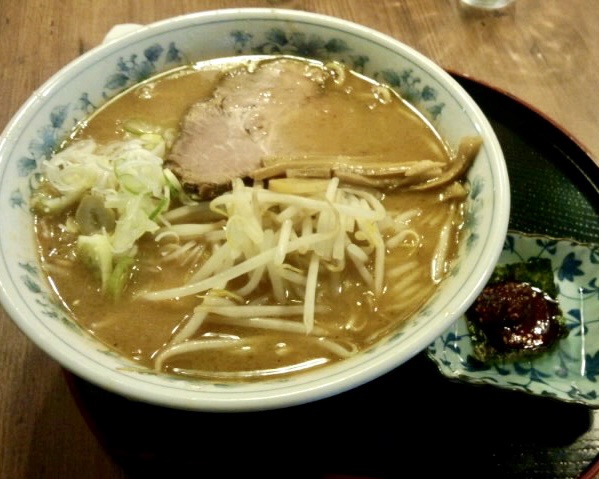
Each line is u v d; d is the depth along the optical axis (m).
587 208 0.41
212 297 0.33
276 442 0.32
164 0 0.54
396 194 0.38
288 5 0.54
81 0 0.54
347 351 0.32
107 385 0.28
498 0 0.55
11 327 0.37
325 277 0.35
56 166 0.36
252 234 0.34
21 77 0.48
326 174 0.37
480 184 0.35
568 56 0.51
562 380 0.35
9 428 0.34
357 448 0.32
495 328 0.37
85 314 0.33
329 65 0.43
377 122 0.41
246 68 0.43
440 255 0.35
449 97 0.38
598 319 0.37
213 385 0.29
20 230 0.34
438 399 0.34
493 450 0.32
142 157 0.37
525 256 0.39
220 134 0.40
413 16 0.54
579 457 0.32
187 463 0.31
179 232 0.36
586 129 0.47
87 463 0.33
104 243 0.34
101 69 0.40
